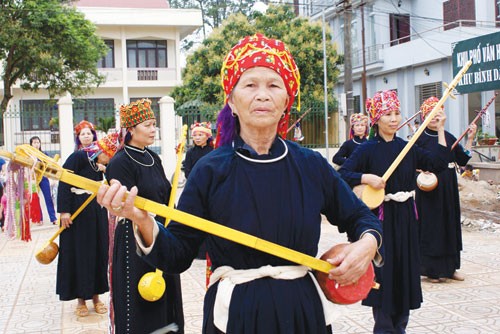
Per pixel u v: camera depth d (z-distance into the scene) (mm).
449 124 19406
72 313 5285
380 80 23062
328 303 2068
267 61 2010
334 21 25375
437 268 5887
